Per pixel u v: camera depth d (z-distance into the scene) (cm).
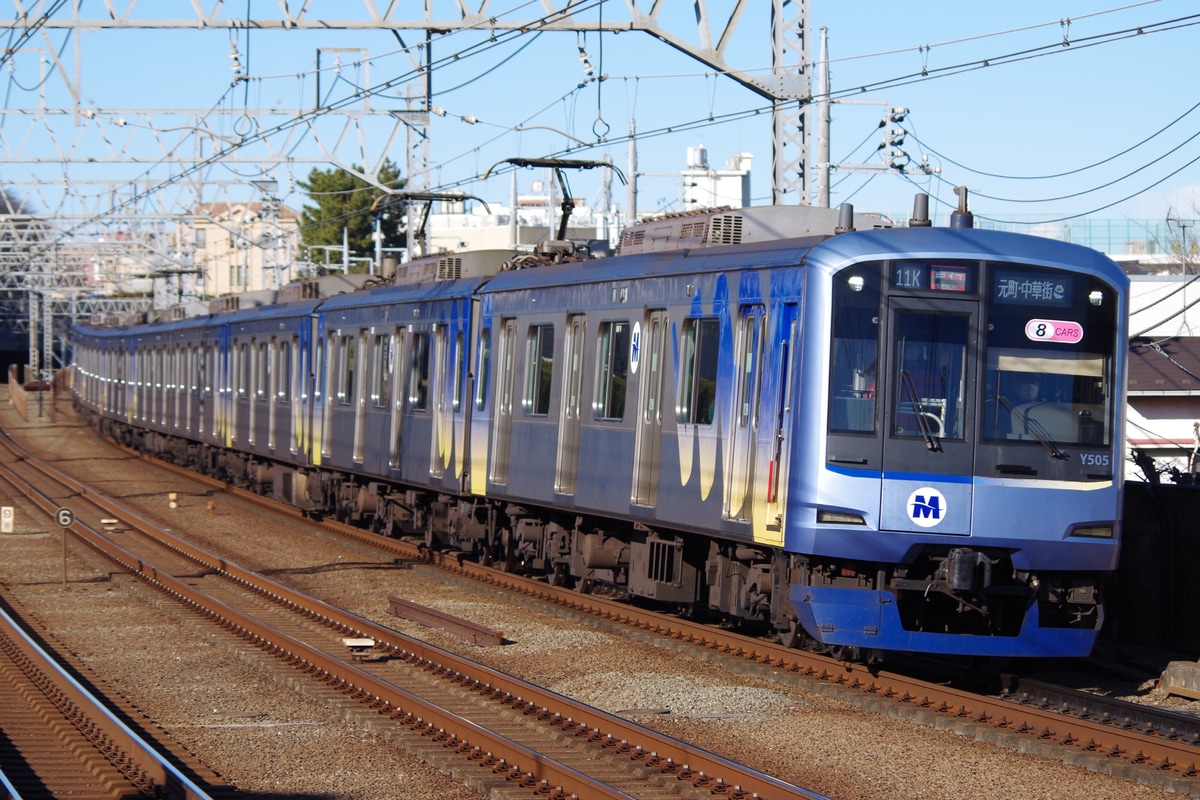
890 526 2088
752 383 2298
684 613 2920
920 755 1762
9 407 12812
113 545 3978
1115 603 2700
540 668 2356
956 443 2108
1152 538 2625
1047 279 2159
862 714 2002
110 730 1830
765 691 2142
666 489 2556
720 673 2292
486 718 1962
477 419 3362
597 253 3456
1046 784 1638
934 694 2030
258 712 2033
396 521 4084
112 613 2966
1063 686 2247
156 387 7450
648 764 1681
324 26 3303
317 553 3969
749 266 2320
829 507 2091
